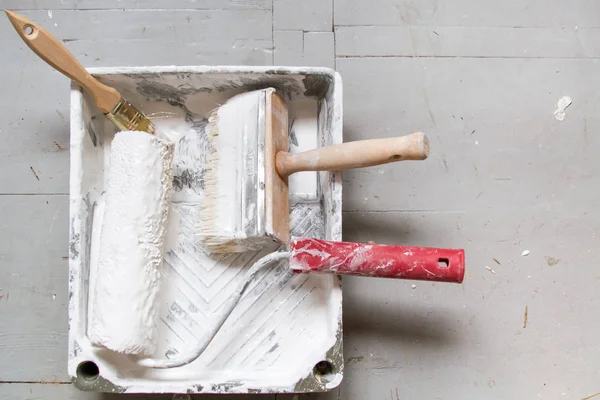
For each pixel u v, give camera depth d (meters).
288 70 0.78
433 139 0.95
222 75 0.79
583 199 0.96
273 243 0.82
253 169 0.76
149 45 0.93
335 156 0.72
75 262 0.75
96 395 0.90
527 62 0.96
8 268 0.91
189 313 0.83
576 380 0.94
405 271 0.71
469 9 0.96
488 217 0.94
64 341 0.91
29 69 0.93
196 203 0.85
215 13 0.94
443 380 0.92
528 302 0.94
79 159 0.76
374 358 0.92
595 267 0.95
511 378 0.93
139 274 0.74
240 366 0.81
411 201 0.94
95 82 0.75
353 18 0.95
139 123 0.80
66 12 0.93
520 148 0.96
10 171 0.92
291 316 0.83
